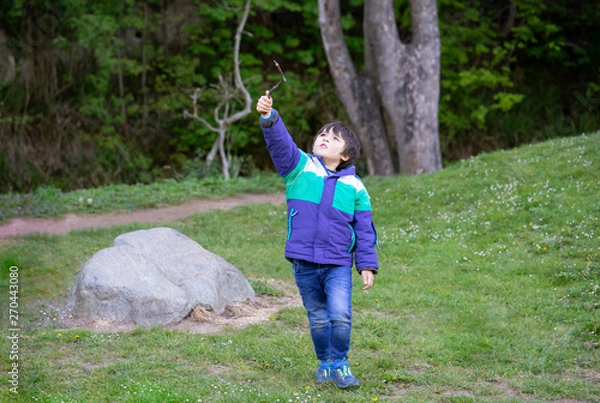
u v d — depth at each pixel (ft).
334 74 51.78
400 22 65.92
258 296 22.17
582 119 65.31
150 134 63.82
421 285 23.36
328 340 14.71
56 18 58.44
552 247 26.13
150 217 36.65
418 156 50.65
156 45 65.16
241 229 33.04
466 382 15.23
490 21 67.36
